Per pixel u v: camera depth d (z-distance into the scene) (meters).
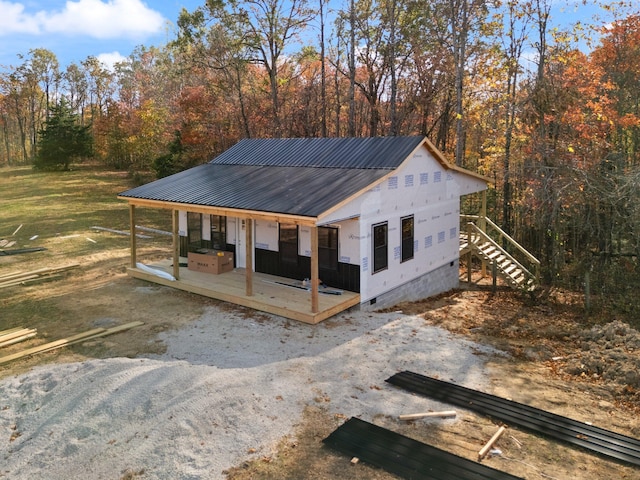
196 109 33.94
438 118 31.64
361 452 6.38
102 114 54.53
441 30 29.42
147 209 31.83
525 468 6.21
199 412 6.90
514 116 23.62
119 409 7.17
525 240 21.39
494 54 26.80
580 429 7.16
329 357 9.52
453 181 17.25
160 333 10.97
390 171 13.31
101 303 13.30
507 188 22.67
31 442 6.71
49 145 49.41
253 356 9.51
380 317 12.28
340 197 11.61
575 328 12.75
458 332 11.64
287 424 7.00
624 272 16.61
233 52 32.91
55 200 34.81
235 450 6.38
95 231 24.67
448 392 8.23
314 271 11.28
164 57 51.97
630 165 18.14
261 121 34.28
